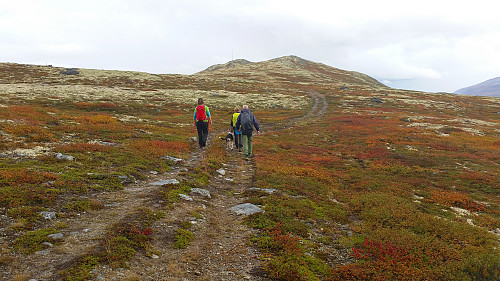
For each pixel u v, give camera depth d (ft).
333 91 316.81
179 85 308.60
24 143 45.11
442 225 29.35
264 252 21.65
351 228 28.45
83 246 18.92
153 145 58.75
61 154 40.68
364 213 32.14
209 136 91.56
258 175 45.27
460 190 46.78
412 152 76.59
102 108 148.66
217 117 156.46
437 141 94.99
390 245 23.27
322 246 24.31
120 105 160.97
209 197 33.99
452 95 350.43
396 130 116.57
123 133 70.79
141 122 110.42
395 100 269.44
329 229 27.76
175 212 27.12
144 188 33.60
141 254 19.10
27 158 37.37
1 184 26.58
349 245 24.59
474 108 251.60
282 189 38.45
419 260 21.52
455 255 22.45
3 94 149.07
